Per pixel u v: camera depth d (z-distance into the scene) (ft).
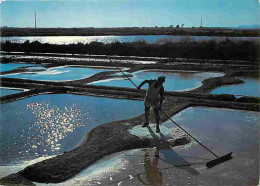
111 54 91.09
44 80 49.75
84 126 26.89
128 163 19.01
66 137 24.13
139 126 25.43
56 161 18.39
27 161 19.48
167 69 61.52
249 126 26.04
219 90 41.63
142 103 35.47
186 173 17.60
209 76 53.42
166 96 37.91
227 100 35.47
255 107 31.58
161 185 16.15
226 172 17.65
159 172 17.75
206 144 21.99
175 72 58.95
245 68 59.98
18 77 52.95
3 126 26.63
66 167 17.75
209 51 78.48
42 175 16.72
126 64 66.49
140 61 74.90
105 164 18.85
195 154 20.34
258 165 18.48
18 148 21.72
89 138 23.32
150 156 20.10
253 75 54.70
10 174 17.12
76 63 69.77
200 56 79.30
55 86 42.98
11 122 27.86
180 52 82.07
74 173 17.33
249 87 43.78
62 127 26.63
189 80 49.65
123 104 35.01
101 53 91.91
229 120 27.89
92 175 17.31
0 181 16.28
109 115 30.35
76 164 18.22
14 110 32.14
